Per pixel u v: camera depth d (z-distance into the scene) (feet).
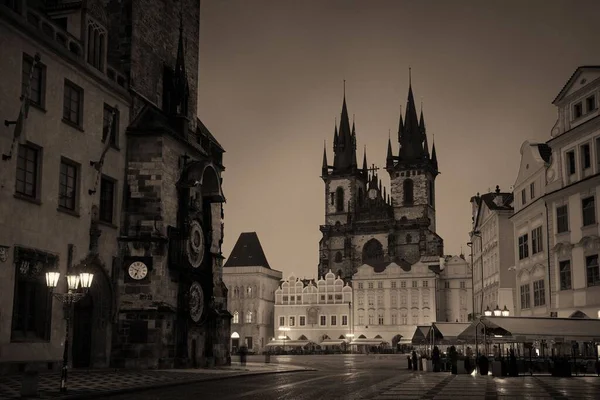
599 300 186.29
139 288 172.76
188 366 184.24
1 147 132.16
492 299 306.55
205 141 219.82
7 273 132.46
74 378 128.26
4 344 130.62
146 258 173.88
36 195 143.64
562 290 204.95
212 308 204.13
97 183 164.76
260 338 631.15
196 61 224.74
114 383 118.21
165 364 172.55
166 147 182.80
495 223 296.51
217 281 218.18
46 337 143.54
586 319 167.43
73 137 157.17
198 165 191.52
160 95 199.62
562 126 212.43
